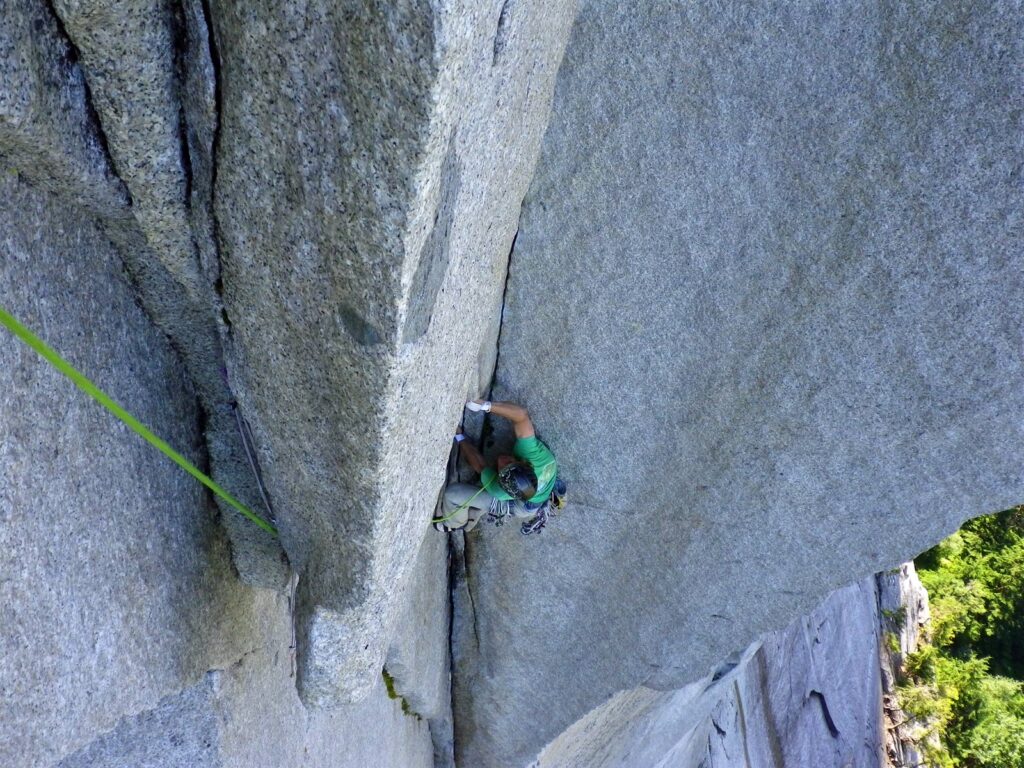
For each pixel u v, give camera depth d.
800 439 4.04
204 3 1.48
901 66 2.79
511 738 7.25
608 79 3.15
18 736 1.94
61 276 1.87
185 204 1.83
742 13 2.85
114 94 1.58
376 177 1.48
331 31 1.34
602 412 4.36
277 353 2.04
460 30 1.32
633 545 5.10
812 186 3.19
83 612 2.12
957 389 3.52
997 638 19.83
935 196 3.01
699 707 8.44
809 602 4.94
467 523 4.79
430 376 2.17
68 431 1.95
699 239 3.52
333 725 4.64
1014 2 2.51
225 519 2.88
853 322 3.50
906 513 4.16
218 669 3.10
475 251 2.25
